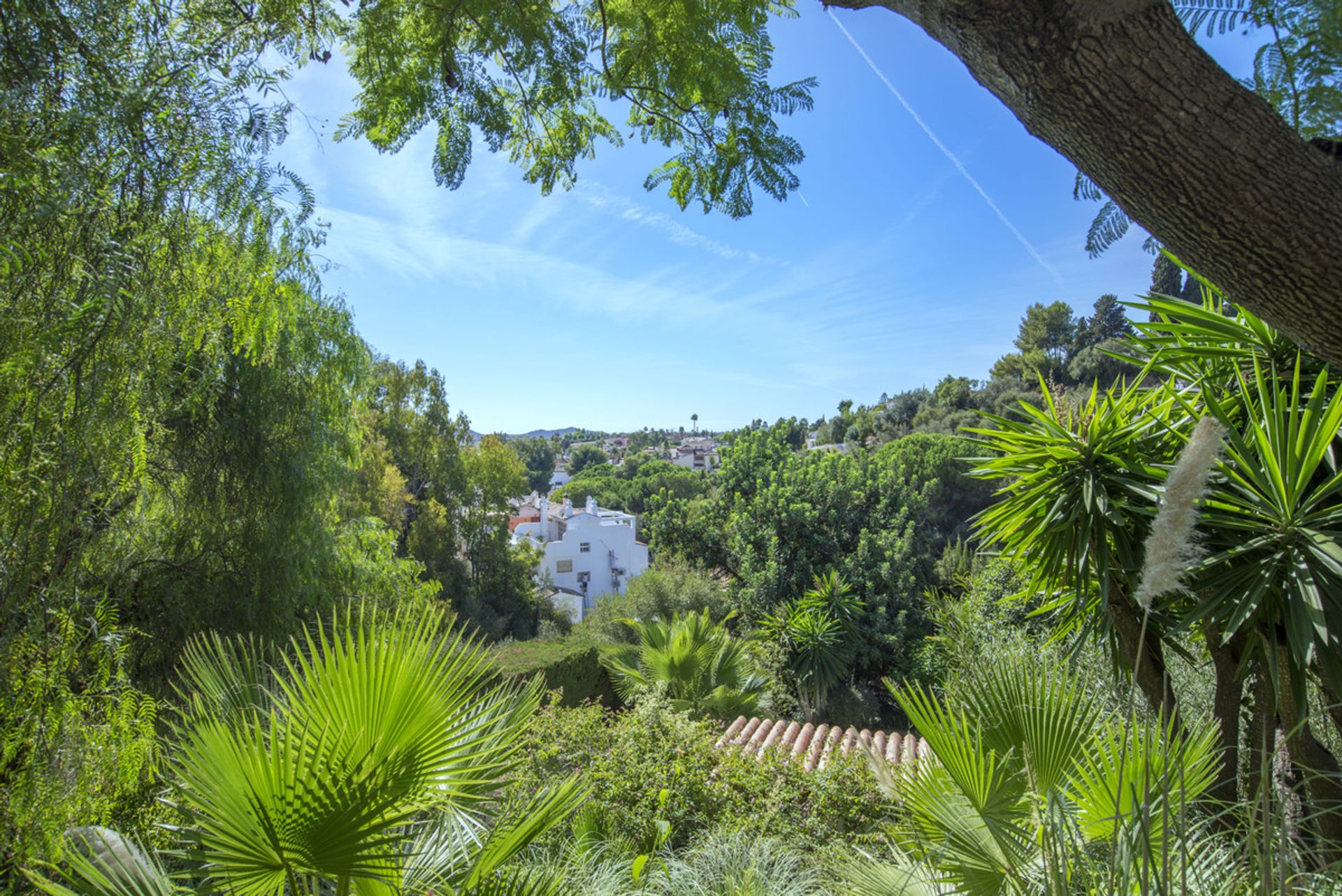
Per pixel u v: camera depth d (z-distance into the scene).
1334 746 3.72
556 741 6.24
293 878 1.79
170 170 2.23
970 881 2.39
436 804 2.17
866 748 3.12
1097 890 1.70
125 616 5.43
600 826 5.02
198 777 1.74
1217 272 1.46
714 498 22.27
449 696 2.08
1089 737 2.58
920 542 19.03
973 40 1.47
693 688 11.08
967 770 2.50
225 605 6.64
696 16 2.80
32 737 2.20
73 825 2.27
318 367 7.68
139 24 2.20
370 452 22.45
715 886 3.72
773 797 5.68
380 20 2.75
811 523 19.27
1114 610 3.87
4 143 1.80
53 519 2.08
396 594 8.43
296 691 2.13
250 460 6.87
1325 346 1.43
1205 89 1.31
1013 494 4.08
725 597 19.19
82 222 2.02
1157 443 3.80
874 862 2.82
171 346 2.46
